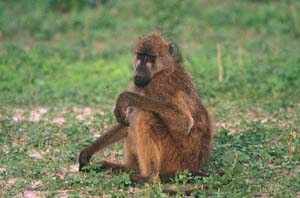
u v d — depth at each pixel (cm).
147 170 1527
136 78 1547
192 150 1527
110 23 3641
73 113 2227
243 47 3209
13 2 3966
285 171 1641
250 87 2498
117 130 1628
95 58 3078
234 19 3694
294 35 3462
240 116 2152
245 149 1753
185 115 1506
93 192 1479
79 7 3950
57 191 1506
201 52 3103
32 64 2911
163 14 3634
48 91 2550
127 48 3189
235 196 1426
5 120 2081
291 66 2702
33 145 1877
